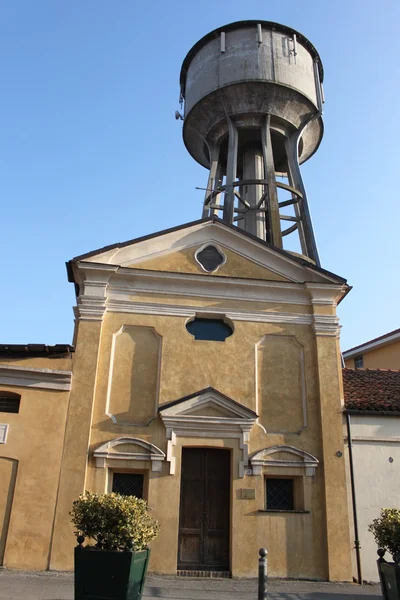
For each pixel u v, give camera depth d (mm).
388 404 14891
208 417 13875
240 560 12930
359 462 14250
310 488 13773
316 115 23078
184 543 13242
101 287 14867
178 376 14375
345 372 17766
